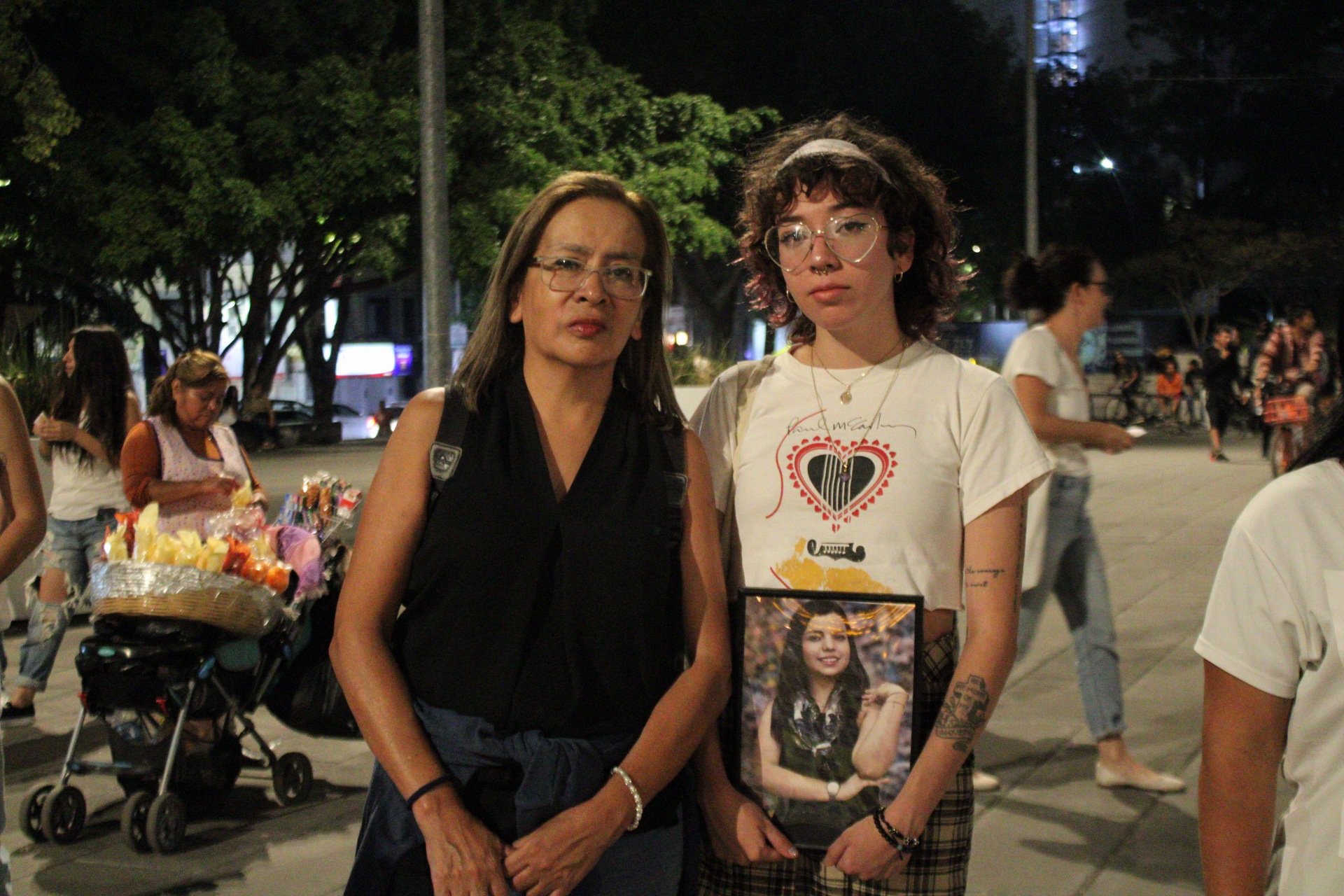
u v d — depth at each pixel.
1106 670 4.43
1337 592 1.52
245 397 27.31
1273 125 41.47
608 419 2.12
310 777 4.68
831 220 2.20
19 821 4.38
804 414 2.28
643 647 2.02
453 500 1.99
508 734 1.97
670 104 23.19
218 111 20.27
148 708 4.23
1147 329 38.06
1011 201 29.48
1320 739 1.54
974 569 2.17
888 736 2.10
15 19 17.67
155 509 4.22
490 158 21.56
